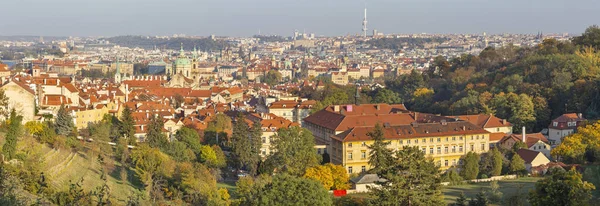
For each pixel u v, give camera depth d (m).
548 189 199.50
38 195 193.00
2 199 167.25
